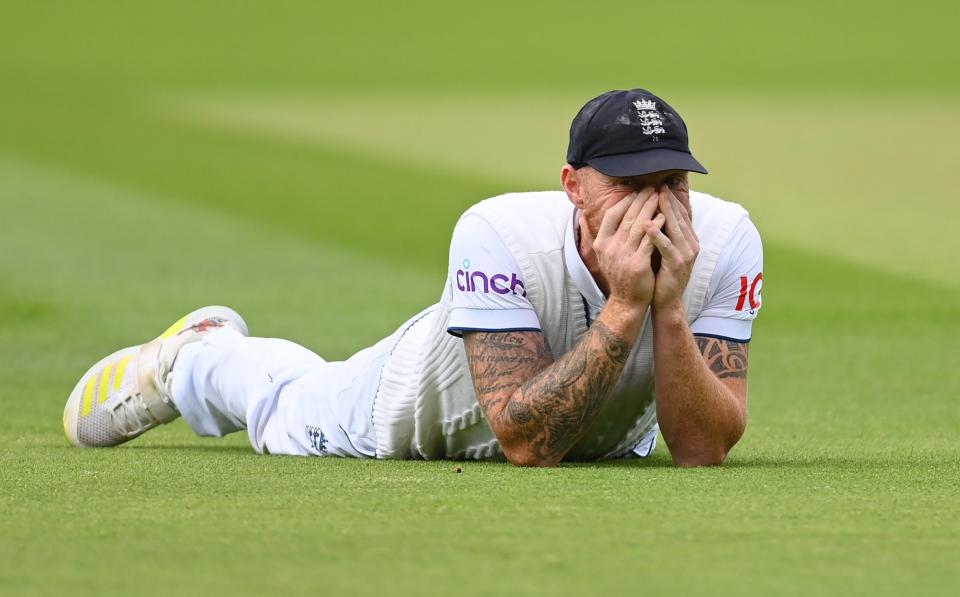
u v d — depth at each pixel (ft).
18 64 527.40
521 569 33.06
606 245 47.57
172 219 201.05
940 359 101.30
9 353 101.60
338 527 37.88
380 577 32.35
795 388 87.56
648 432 56.18
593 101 48.19
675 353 48.80
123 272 151.43
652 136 47.14
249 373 59.93
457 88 452.35
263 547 35.42
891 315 125.80
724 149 271.28
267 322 118.62
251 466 51.60
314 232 189.16
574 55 583.99
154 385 61.52
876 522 38.73
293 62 555.69
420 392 53.36
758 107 362.12
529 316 50.06
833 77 476.13
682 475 47.34
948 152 263.90
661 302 48.47
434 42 634.02
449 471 48.88
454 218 202.80
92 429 61.16
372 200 220.02
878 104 367.66
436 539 36.29
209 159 274.57
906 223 186.19
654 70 520.42
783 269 153.28
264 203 218.59
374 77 498.69
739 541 36.19
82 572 32.91
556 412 48.70
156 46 604.08
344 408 56.44
